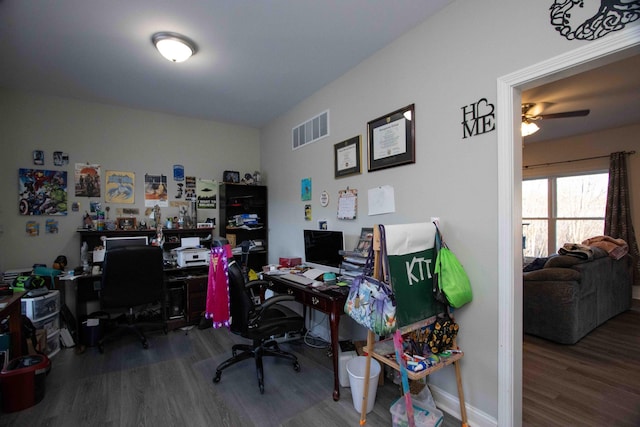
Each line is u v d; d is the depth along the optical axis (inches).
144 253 113.5
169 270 134.5
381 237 63.1
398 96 90.9
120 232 135.9
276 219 161.2
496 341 66.9
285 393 84.0
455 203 75.5
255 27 85.4
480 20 70.0
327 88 121.8
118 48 94.7
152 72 110.5
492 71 67.7
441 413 69.9
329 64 106.6
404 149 88.5
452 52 76.0
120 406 78.0
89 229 131.7
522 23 62.5
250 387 87.0
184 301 137.3
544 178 217.5
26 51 95.4
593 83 116.7
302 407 77.6
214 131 167.5
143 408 77.1
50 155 128.9
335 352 80.7
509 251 64.6
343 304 82.4
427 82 82.4
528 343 116.1
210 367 99.1
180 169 157.5
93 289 131.5
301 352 110.9
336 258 106.8
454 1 75.4
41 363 81.3
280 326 89.1
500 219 65.9
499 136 66.1
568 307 112.3
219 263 91.0
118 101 137.3
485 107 69.1
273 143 165.0
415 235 68.9
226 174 166.6
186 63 104.6
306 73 112.8
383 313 60.4
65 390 85.4
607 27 51.2
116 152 142.3
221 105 143.8
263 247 168.2
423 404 72.4
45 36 87.7
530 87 64.8
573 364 99.0
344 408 77.1
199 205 161.6
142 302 116.3
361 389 74.1
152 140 150.8
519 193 66.3
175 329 133.0
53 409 76.7
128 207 144.2
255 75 114.0
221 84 121.0
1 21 80.1
